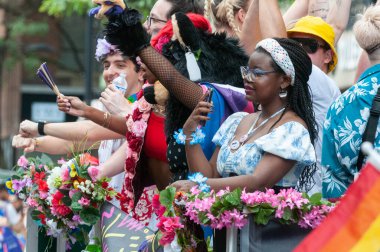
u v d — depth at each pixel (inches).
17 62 1760.6
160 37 408.8
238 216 322.0
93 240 425.1
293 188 350.6
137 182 423.5
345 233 266.4
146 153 421.1
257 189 339.6
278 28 444.5
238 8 473.1
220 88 385.1
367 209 265.4
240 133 363.6
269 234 326.0
